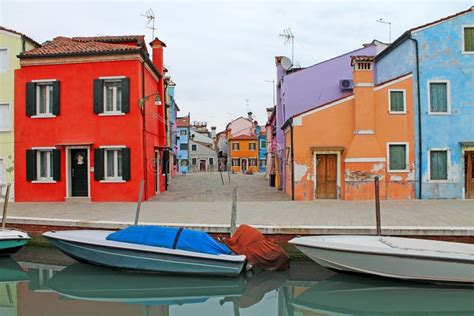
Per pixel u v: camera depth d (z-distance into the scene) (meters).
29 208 16.22
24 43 19.73
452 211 13.98
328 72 23.12
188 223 12.02
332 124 18.12
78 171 18.92
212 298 9.34
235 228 11.20
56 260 12.29
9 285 10.15
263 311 8.45
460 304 8.73
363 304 8.80
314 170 18.08
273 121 29.09
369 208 14.95
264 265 10.26
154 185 20.83
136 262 10.07
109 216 13.76
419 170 17.86
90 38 21.78
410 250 9.05
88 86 18.70
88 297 9.27
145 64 19.64
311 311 8.47
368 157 17.53
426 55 18.12
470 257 8.75
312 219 12.58
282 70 26.19
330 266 9.81
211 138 74.69
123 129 18.50
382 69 22.09
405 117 17.98
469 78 18.08
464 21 18.08
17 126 19.08
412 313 8.32
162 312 8.35
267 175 34.31
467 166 17.98
